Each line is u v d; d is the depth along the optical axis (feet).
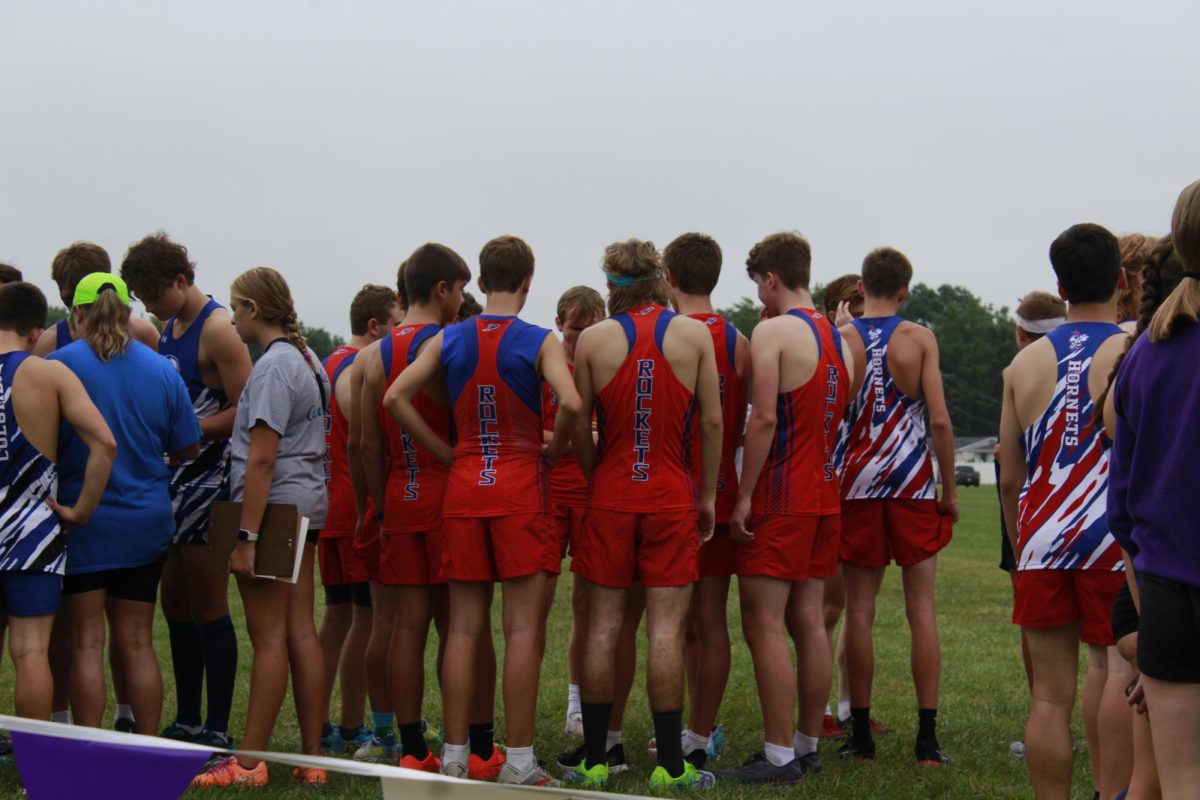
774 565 17.87
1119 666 14.48
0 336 16.81
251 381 17.40
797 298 18.94
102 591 17.35
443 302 18.40
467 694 17.06
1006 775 18.81
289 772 17.84
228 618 19.52
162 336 20.20
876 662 29.84
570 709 21.84
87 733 10.78
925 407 21.03
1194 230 10.24
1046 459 14.90
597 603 17.42
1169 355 10.42
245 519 16.97
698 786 17.19
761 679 18.02
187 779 10.53
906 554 20.25
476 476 16.92
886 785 17.76
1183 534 10.25
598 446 17.78
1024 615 15.01
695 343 17.31
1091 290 15.02
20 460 16.30
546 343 16.99
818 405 18.07
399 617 18.06
